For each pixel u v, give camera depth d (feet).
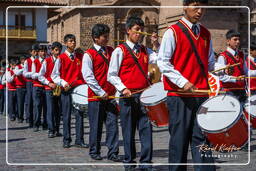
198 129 16.39
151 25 131.85
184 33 16.08
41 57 41.39
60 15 152.25
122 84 21.74
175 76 15.74
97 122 25.76
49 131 36.86
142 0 132.77
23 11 136.98
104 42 25.76
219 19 99.66
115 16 137.80
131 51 22.07
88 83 25.09
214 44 99.09
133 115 22.11
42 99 41.73
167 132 39.27
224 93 18.95
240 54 30.37
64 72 31.37
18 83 50.47
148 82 22.44
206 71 16.46
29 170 22.89
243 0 105.19
